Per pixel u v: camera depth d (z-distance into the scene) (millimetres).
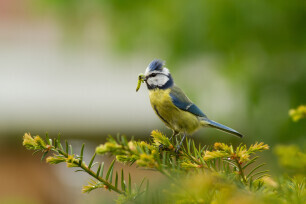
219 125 3857
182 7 4012
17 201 4270
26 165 4398
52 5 4043
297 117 3631
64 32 4066
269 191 2725
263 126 4027
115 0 4039
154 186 2746
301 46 4031
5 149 4426
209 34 4012
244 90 4043
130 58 4070
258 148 3451
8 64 5121
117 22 4055
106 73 5098
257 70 4047
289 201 2385
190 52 4023
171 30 4027
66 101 4684
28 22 5562
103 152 2934
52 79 4961
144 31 4051
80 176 4250
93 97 4789
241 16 4004
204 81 4043
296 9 4012
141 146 3627
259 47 4035
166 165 3297
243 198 2127
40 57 5215
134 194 3082
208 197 2402
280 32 4027
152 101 3863
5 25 5504
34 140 3475
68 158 3352
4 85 4797
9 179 4352
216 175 2865
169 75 3867
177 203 2406
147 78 3863
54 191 4285
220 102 4047
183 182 2449
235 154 3402
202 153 3643
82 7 4051
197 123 3857
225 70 4047
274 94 4043
